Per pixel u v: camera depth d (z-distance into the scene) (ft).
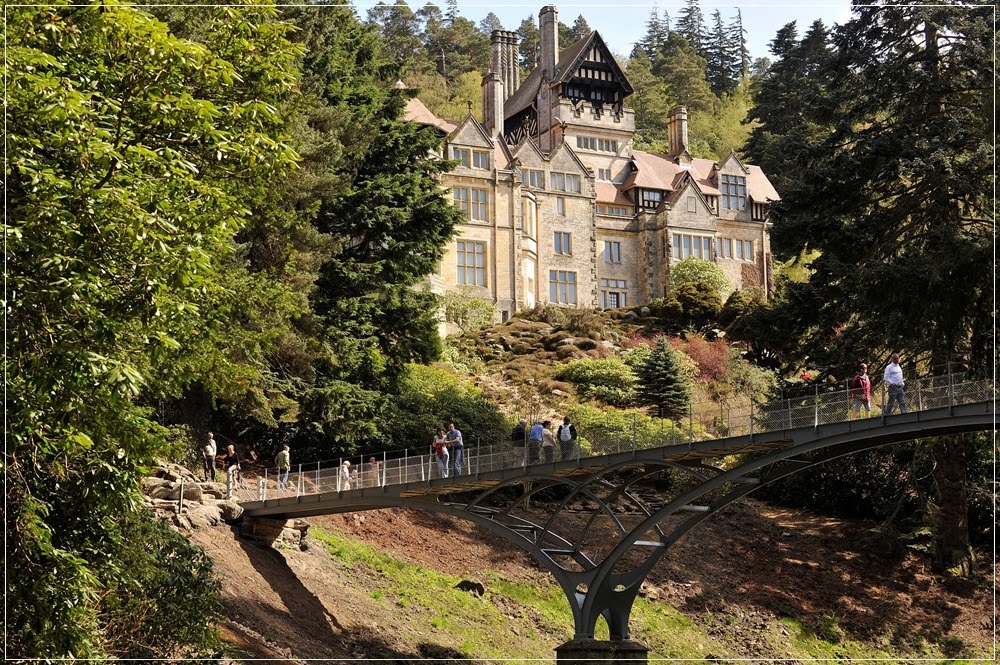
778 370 171.73
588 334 192.03
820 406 80.79
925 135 117.19
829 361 118.83
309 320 116.88
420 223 138.92
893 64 120.26
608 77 265.75
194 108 46.88
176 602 58.49
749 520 132.87
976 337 107.55
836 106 123.13
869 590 119.03
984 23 114.62
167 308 45.75
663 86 429.38
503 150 231.09
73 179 43.86
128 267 45.44
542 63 274.98
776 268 268.00
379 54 154.20
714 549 125.29
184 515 92.89
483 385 163.43
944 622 114.11
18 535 43.47
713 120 415.23
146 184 45.91
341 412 122.62
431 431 130.52
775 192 264.31
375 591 101.14
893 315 109.40
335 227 131.03
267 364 112.27
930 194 115.55
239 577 88.07
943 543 121.49
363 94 138.62
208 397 111.34
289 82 56.95
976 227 112.98
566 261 230.48
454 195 214.90
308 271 114.52
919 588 118.83
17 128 42.55
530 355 181.57
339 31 140.46
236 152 51.52
